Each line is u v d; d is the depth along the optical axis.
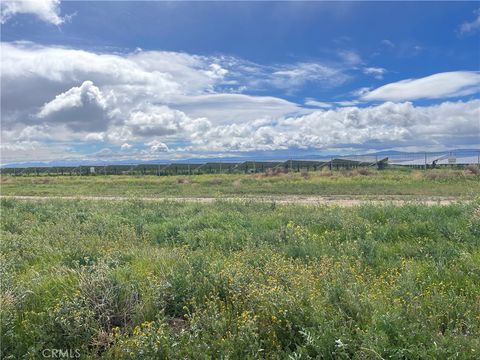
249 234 8.99
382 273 6.09
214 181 31.92
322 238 8.52
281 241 8.43
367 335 3.67
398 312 4.05
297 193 22.30
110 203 16.62
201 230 10.06
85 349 4.05
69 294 5.03
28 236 9.15
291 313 4.24
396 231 8.98
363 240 8.14
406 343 3.59
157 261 6.57
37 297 5.10
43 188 33.78
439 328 4.14
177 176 40.91
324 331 3.84
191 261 6.14
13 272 6.32
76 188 32.34
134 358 3.76
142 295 5.05
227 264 6.08
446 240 7.92
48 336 4.12
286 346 3.94
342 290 4.73
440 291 5.00
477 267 5.80
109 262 6.44
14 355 4.00
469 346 3.53
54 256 7.45
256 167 45.19
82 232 10.07
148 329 4.05
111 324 4.71
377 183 24.75
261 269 6.00
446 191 20.14
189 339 3.94
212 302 4.58
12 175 59.72
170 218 12.48
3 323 4.17
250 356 3.73
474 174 26.47
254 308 4.49
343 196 20.11
